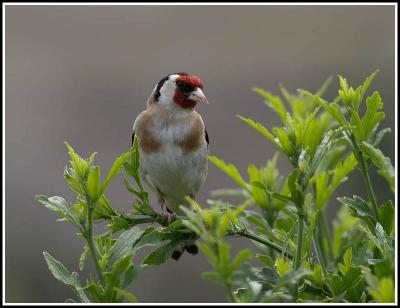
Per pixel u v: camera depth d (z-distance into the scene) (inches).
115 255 179.5
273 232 211.6
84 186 181.6
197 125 312.3
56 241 446.0
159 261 192.5
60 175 471.5
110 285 169.8
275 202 227.9
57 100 500.7
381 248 173.2
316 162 186.2
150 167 310.8
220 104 498.3
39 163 471.8
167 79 315.6
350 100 205.8
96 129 491.2
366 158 198.2
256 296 165.9
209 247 153.9
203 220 193.5
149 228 186.5
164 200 323.0
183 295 437.4
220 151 472.7
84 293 179.0
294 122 196.9
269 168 239.9
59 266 179.0
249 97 501.0
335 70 501.0
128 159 216.1
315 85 498.9
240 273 158.2
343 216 242.7
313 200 215.9
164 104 311.3
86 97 503.2
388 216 189.9
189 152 309.9
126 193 435.2
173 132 307.9
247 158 469.1
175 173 309.6
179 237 194.9
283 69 510.3
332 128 228.2
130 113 500.1
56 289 432.8
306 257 187.5
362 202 196.4
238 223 192.1
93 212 198.5
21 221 449.1
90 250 178.1
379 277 161.3
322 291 177.0
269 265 187.2
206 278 150.5
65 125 490.9
